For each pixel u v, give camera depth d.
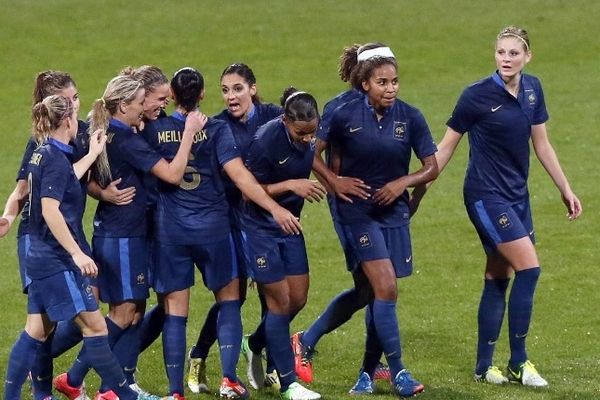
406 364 38.53
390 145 32.94
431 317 44.75
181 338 32.47
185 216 32.09
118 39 105.75
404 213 33.84
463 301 46.91
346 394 34.03
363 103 33.03
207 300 47.00
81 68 98.00
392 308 33.19
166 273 32.38
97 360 30.59
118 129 31.55
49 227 29.34
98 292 32.25
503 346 41.31
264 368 37.62
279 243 32.88
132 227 31.98
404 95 88.75
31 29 107.94
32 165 29.84
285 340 33.09
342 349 40.56
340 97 33.50
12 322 43.94
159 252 32.41
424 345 41.09
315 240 56.22
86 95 90.62
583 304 46.22
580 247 54.09
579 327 43.31
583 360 38.81
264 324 34.00
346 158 33.38
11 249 54.97
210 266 32.59
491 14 112.00
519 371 34.91
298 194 32.22
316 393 33.22
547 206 60.88
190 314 45.09
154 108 32.00
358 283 34.72
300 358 35.72
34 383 32.72
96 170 31.61
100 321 30.50
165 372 37.59
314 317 45.06
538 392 33.84
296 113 31.11
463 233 57.03
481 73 95.19
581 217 58.78
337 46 103.25
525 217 35.03
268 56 100.81
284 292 32.84
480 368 35.75
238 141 34.06
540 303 46.47
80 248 30.20
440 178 66.94
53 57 100.81
